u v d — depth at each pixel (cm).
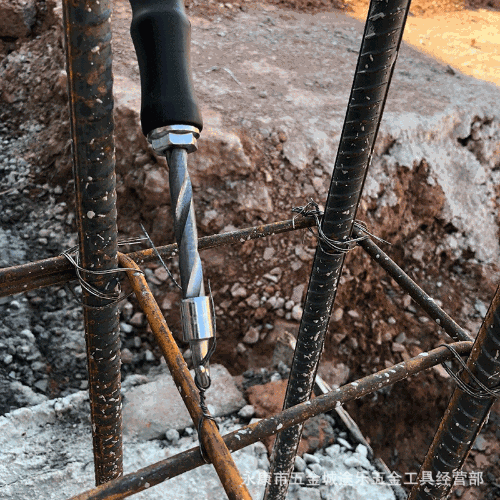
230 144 409
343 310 426
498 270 482
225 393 350
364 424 408
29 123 550
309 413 126
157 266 409
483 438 400
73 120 109
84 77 103
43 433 322
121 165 430
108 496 105
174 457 110
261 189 420
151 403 338
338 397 128
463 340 152
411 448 398
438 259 479
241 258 411
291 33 625
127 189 429
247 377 379
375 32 138
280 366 381
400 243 472
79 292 418
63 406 335
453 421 142
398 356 423
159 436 323
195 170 408
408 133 475
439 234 486
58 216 468
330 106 484
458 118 509
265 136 434
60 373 377
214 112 445
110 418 162
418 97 525
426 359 140
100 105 107
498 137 520
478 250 484
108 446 169
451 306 461
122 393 346
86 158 114
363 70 145
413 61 607
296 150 433
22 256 441
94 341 147
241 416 338
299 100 486
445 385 401
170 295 404
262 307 403
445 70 593
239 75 513
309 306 191
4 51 631
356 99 150
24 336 389
